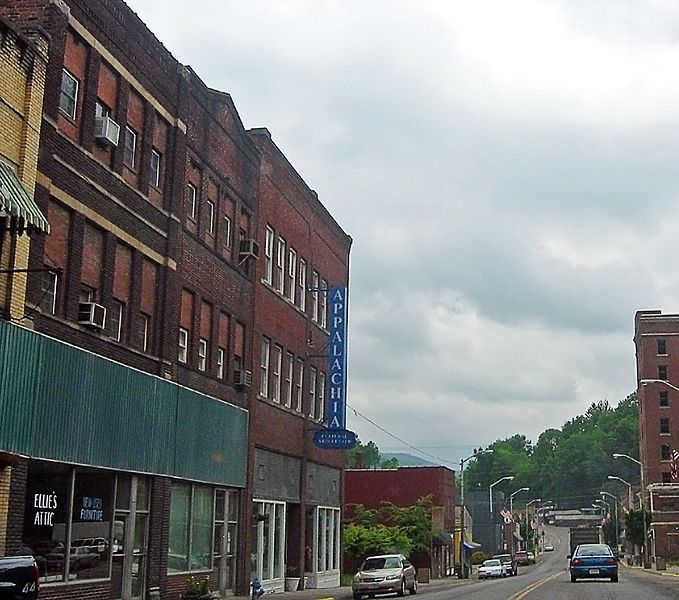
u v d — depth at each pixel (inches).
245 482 1231.5
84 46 855.7
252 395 1266.0
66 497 797.2
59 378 778.2
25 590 360.5
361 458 3280.0
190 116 1085.1
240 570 1207.6
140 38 957.2
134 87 946.7
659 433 4170.8
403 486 2787.9
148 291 978.7
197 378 1090.1
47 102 779.4
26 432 727.1
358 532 2233.0
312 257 1579.7
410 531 2513.5
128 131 946.7
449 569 2906.0
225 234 1208.8
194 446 1063.0
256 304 1294.3
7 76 717.9
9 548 703.1
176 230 1024.9
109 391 864.9
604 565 1852.9
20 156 733.3
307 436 1510.8
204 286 1119.6
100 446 844.0
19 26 757.3
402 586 1362.0
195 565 1081.4
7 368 704.4
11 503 706.8
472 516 4719.5
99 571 850.8
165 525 980.6
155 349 986.1
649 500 4106.8
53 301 799.7
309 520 1545.3
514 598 1238.3
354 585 1330.0
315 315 1590.8
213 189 1164.5
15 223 654.5
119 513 894.4
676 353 4229.8
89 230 861.8
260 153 1323.8
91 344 844.0
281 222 1421.0
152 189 994.7
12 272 679.1
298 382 1486.2
